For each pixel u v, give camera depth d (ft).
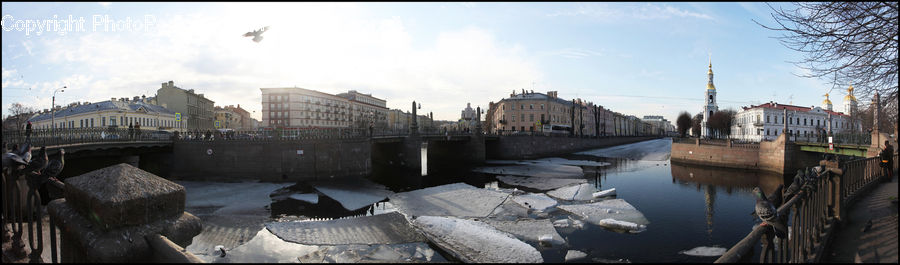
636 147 247.29
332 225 44.91
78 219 12.28
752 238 14.51
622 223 48.47
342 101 341.21
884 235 23.16
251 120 469.57
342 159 96.12
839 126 248.93
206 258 33.50
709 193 77.00
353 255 34.68
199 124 269.85
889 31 23.00
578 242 42.19
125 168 13.30
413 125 127.13
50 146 57.98
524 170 124.47
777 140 110.63
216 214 56.59
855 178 36.99
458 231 40.98
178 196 13.73
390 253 35.53
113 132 79.05
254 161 90.89
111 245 11.26
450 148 166.40
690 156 141.28
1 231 14.60
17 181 15.16
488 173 117.80
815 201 22.02
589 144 238.89
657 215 55.93
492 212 57.57
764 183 93.09
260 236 40.34
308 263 32.27
